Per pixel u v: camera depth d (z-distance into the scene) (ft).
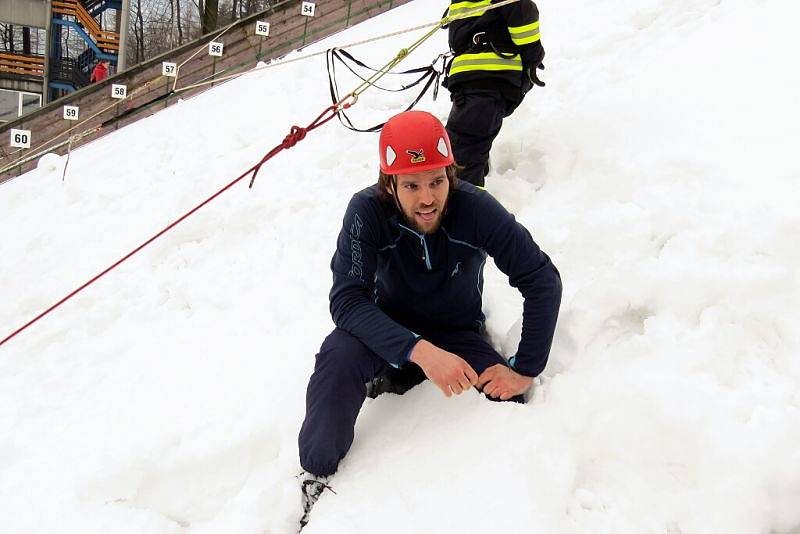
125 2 53.47
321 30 30.37
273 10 30.22
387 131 6.45
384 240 6.90
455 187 6.76
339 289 6.92
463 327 7.74
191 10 106.01
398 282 7.25
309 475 6.97
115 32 62.03
